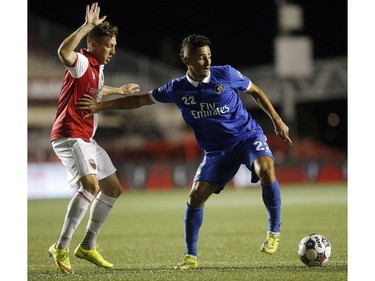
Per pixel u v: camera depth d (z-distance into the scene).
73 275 21.44
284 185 107.75
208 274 20.78
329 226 39.31
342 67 116.75
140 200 76.19
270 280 19.47
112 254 27.98
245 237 34.19
